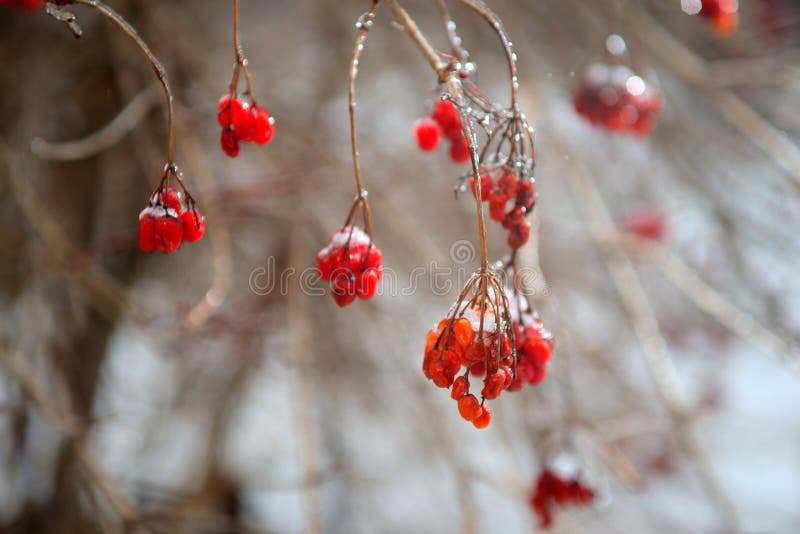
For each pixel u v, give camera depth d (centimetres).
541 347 157
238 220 433
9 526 422
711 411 506
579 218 502
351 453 503
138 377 489
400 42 481
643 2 492
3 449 434
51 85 410
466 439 489
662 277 527
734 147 473
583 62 443
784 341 347
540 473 278
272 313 398
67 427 315
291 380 358
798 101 527
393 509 495
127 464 437
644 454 486
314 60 523
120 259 451
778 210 484
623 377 461
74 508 405
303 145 426
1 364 390
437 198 478
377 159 473
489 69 518
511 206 170
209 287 480
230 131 157
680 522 467
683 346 544
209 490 468
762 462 514
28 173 407
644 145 514
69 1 139
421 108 483
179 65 376
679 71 408
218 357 484
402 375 390
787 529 470
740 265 468
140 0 360
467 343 138
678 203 528
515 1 466
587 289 507
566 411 341
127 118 310
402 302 442
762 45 525
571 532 323
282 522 473
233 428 527
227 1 515
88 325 441
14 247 393
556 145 410
